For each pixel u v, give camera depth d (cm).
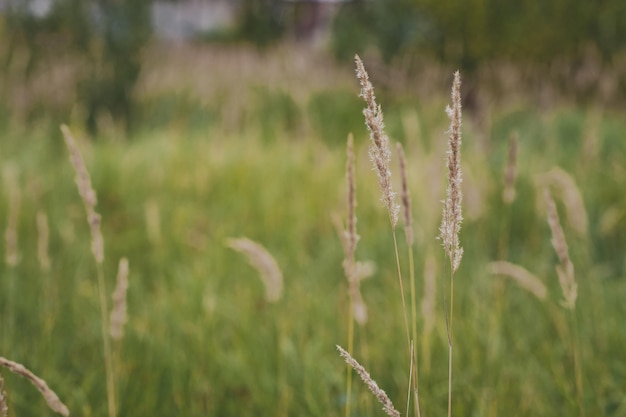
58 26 1005
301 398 273
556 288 362
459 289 351
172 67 1306
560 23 1035
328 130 977
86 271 409
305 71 1332
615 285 373
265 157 684
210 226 504
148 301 367
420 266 382
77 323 332
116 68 969
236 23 2392
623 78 1016
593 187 552
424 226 414
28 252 418
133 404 263
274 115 1027
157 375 278
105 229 494
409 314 323
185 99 1081
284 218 522
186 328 318
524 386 266
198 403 276
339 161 687
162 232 479
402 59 1084
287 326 317
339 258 425
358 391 265
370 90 131
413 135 498
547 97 936
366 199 534
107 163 620
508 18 1023
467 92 1012
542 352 295
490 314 312
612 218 442
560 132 816
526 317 326
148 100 1052
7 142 704
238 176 613
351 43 1216
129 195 571
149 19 1041
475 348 284
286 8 2278
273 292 241
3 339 290
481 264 391
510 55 1033
